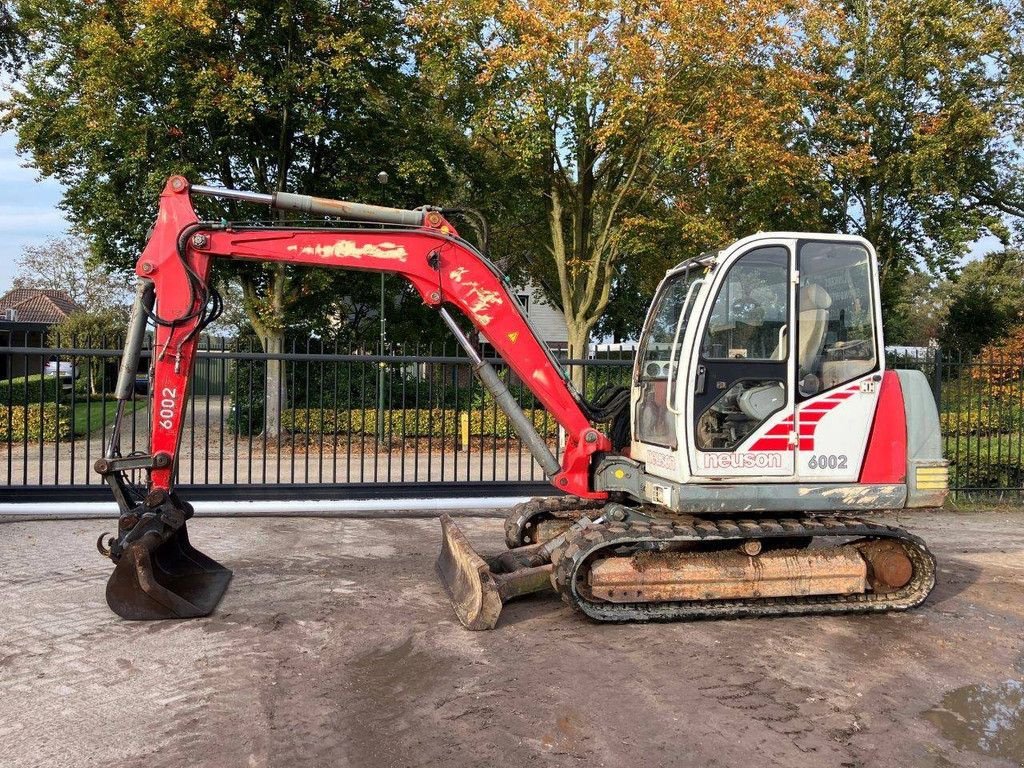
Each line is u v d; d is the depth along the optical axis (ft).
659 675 14.56
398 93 55.11
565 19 45.09
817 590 18.30
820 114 58.70
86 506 26.40
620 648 15.93
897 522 31.09
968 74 56.65
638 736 12.12
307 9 48.83
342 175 55.31
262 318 54.44
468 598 17.46
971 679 14.85
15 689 13.43
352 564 22.21
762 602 18.39
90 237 54.29
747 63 49.47
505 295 19.33
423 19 50.67
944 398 38.27
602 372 33.14
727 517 18.99
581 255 59.93
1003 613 19.16
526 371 19.49
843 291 18.04
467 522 29.12
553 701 13.30
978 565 24.16
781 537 18.29
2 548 22.89
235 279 55.72
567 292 59.77
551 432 37.83
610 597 17.34
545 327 102.22
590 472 19.89
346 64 48.11
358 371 42.16
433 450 41.42
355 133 53.47
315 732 12.04
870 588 18.95
